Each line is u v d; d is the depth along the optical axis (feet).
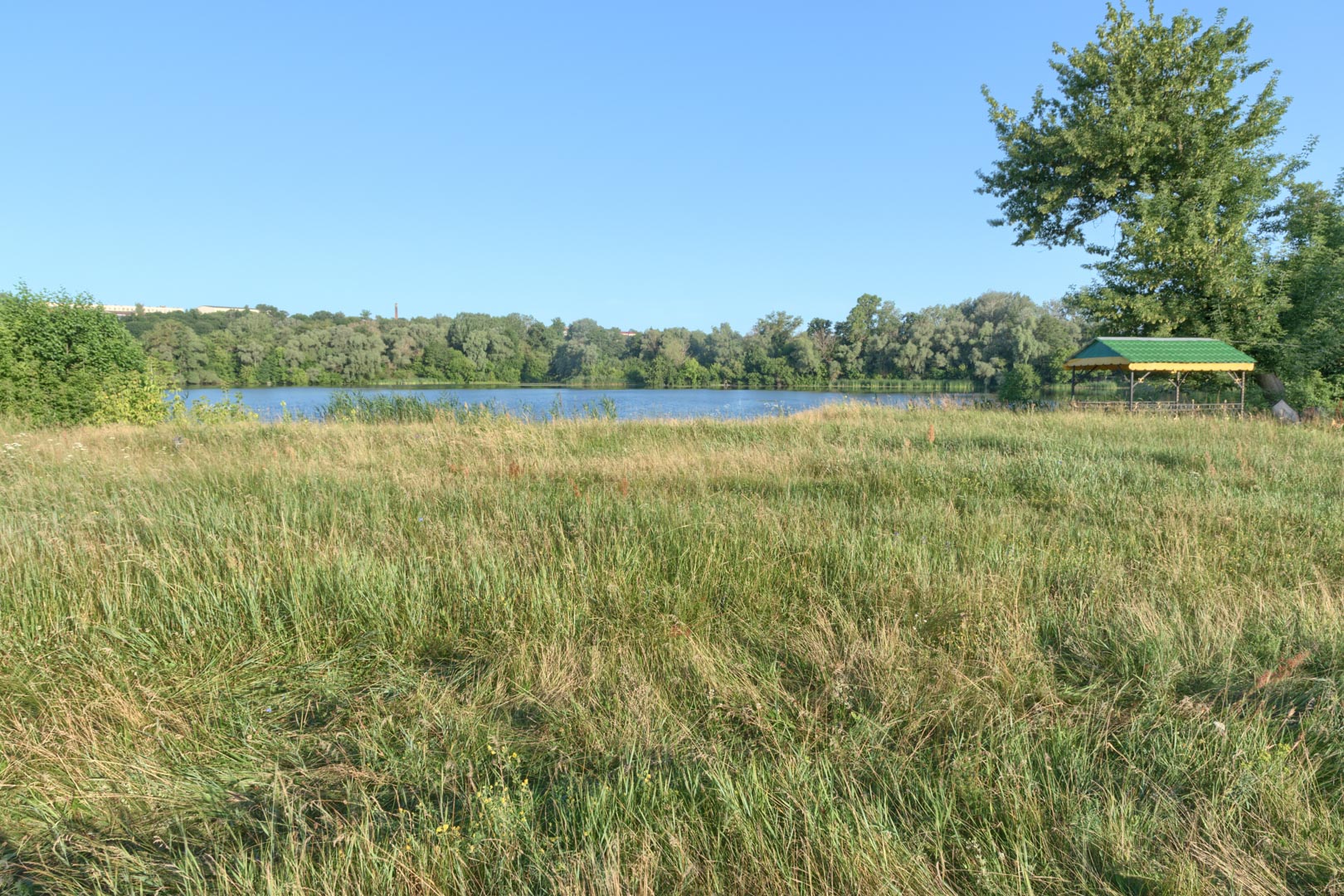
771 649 13.43
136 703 11.39
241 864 7.86
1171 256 80.07
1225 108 82.53
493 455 34.58
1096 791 9.09
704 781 9.34
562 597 15.15
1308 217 81.76
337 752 10.46
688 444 39.86
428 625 14.34
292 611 14.32
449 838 8.21
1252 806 8.69
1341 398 77.51
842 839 8.03
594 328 481.05
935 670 12.23
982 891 7.59
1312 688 11.32
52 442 37.93
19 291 57.06
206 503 21.54
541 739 10.68
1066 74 90.94
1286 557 18.24
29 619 13.93
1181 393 92.63
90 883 7.98
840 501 24.67
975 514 22.86
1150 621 13.62
